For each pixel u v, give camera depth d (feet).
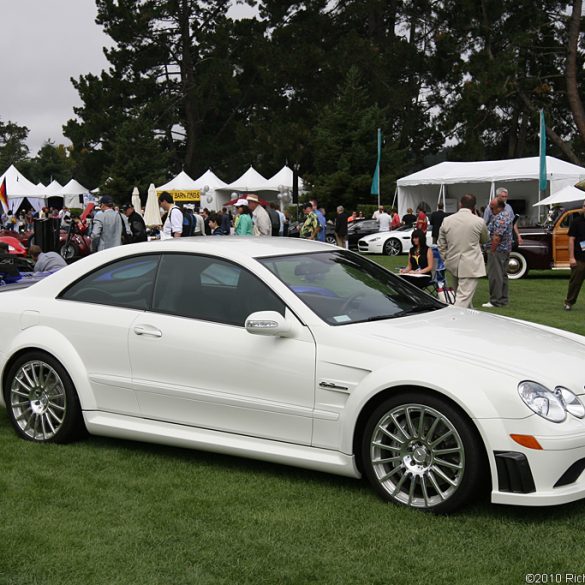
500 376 13.41
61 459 16.94
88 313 17.54
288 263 16.65
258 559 12.07
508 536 12.79
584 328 34.65
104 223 47.60
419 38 184.34
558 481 13.07
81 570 11.74
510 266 59.36
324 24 191.52
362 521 13.50
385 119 156.35
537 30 147.95
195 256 16.89
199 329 16.10
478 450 13.33
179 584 11.30
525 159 97.35
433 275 40.34
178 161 214.28
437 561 11.95
